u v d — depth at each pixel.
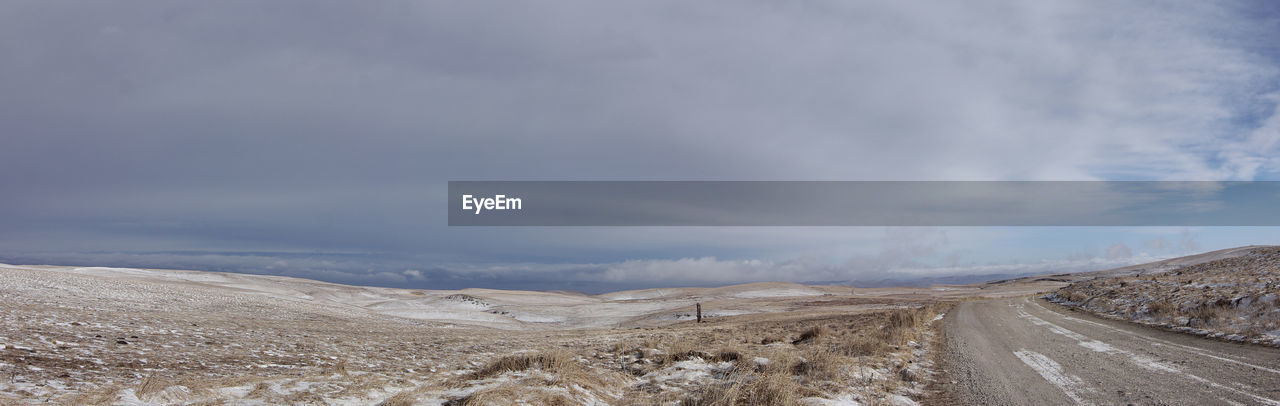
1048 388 9.60
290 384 8.69
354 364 12.86
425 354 16.59
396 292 129.88
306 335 20.59
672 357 13.67
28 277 34.59
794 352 14.76
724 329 29.22
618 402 9.05
